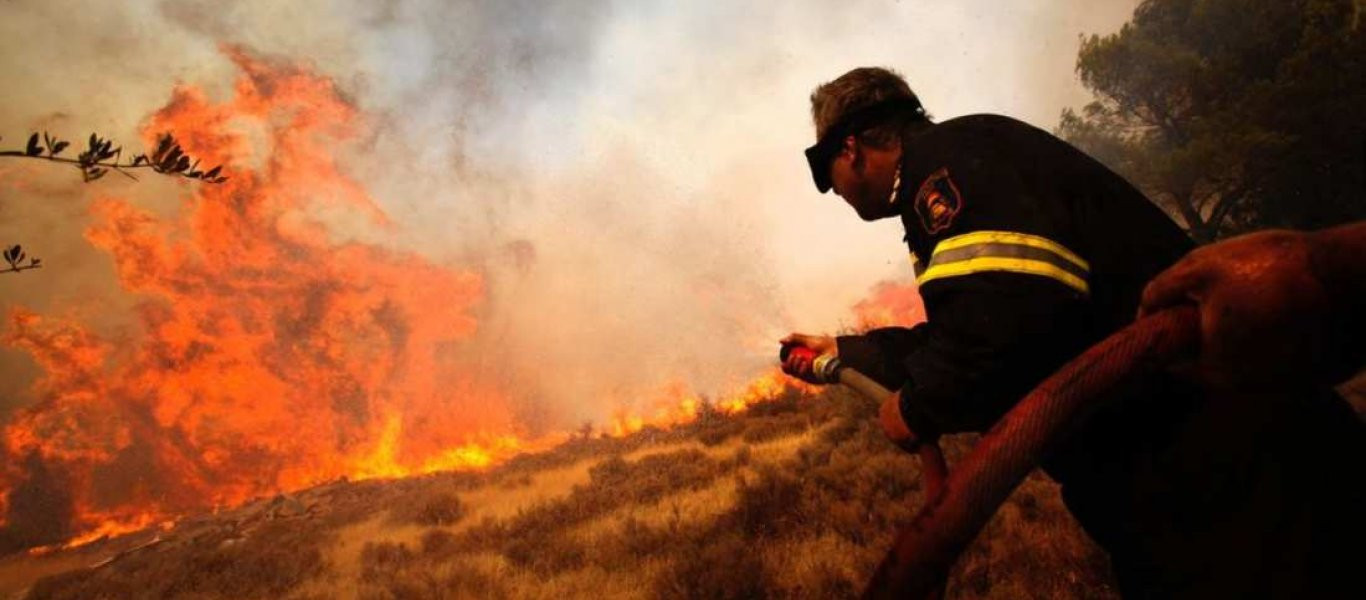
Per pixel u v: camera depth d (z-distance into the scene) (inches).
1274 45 723.4
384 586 260.7
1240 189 737.0
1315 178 707.4
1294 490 33.9
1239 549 34.4
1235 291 17.8
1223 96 750.5
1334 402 37.6
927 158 44.5
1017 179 39.7
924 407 39.3
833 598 153.9
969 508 20.2
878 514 197.0
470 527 338.6
